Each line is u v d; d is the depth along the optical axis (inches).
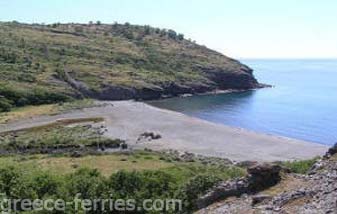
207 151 4517.7
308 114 7652.6
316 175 1306.6
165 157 3976.4
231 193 1338.6
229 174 2091.5
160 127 5620.1
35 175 1834.4
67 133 5241.1
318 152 4515.3
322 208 1040.8
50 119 6166.3
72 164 3604.8
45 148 4621.1
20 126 5713.6
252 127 6471.5
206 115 7460.6
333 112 7849.4
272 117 7337.6
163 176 1777.8
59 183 1777.8
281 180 1323.8
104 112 6658.5
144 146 4724.4
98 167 3449.8
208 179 1583.4
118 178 1707.7
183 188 1598.2
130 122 5905.5
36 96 7770.7
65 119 6112.2
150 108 7121.1
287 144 4867.1
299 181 1298.0
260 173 1334.9
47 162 3722.9
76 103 7578.7
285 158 4266.7
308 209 1060.5
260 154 4424.2
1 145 4645.7
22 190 1688.0
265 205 1171.9
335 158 1409.9
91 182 1711.4
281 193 1222.3
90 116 6309.1
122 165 3548.2
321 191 1145.4
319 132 6112.2
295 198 1156.5
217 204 1304.1
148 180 1713.8
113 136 5132.9
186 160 3912.4
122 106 7278.5
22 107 7391.7
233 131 5477.4
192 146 4719.5
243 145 4785.9
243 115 7509.8
